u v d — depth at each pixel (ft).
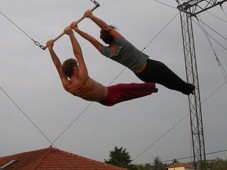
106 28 20.22
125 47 20.07
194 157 68.74
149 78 20.88
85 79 19.81
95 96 20.44
